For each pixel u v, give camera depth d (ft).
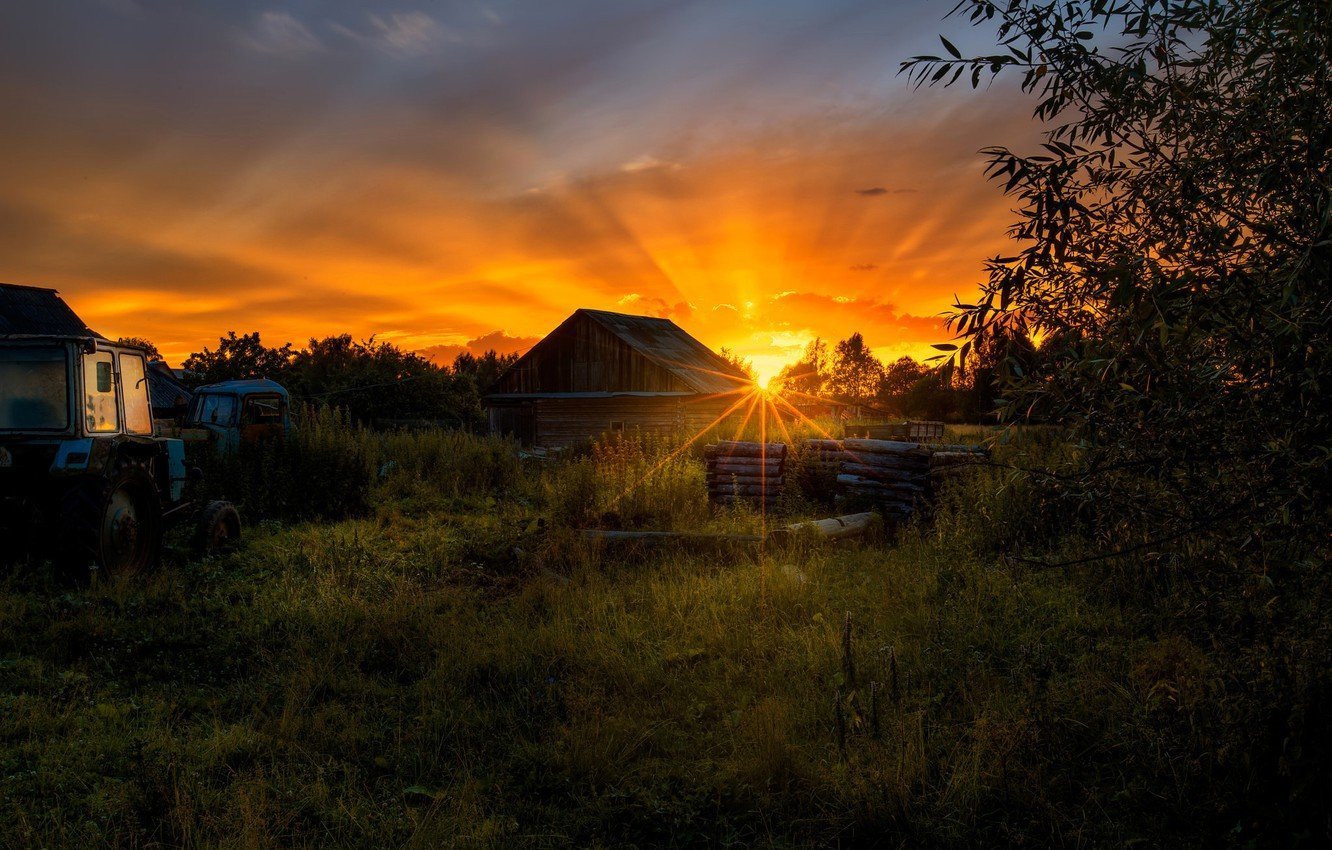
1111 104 8.73
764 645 16.69
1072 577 19.60
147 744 12.36
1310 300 6.73
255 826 9.93
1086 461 9.48
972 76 8.49
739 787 11.30
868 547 26.45
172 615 19.06
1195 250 8.09
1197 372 7.75
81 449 20.61
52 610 18.51
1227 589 9.86
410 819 10.57
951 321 8.68
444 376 107.76
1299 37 6.97
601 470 35.78
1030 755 11.53
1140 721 11.65
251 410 39.99
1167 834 9.84
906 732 12.11
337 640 17.56
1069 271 8.49
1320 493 7.67
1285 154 7.24
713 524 30.81
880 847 10.31
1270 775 9.73
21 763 11.62
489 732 13.46
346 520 33.30
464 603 20.76
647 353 80.23
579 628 18.40
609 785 11.71
